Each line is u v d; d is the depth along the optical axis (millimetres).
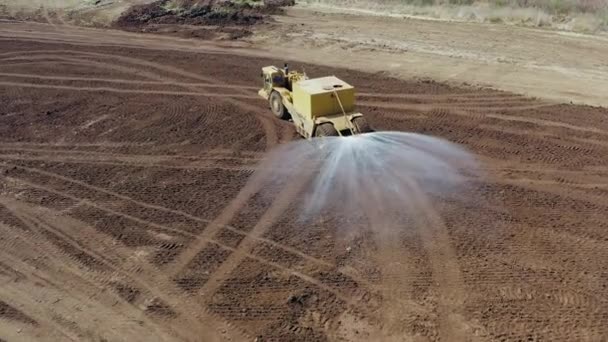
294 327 11312
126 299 12430
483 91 22500
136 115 21969
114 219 15383
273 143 19078
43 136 20625
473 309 11453
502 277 12273
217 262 13367
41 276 13367
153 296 12445
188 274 13039
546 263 12625
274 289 12367
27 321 12039
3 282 13242
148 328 11602
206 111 21969
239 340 11109
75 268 13539
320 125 17422
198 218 15172
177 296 12383
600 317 11062
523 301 11562
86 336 11531
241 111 21781
